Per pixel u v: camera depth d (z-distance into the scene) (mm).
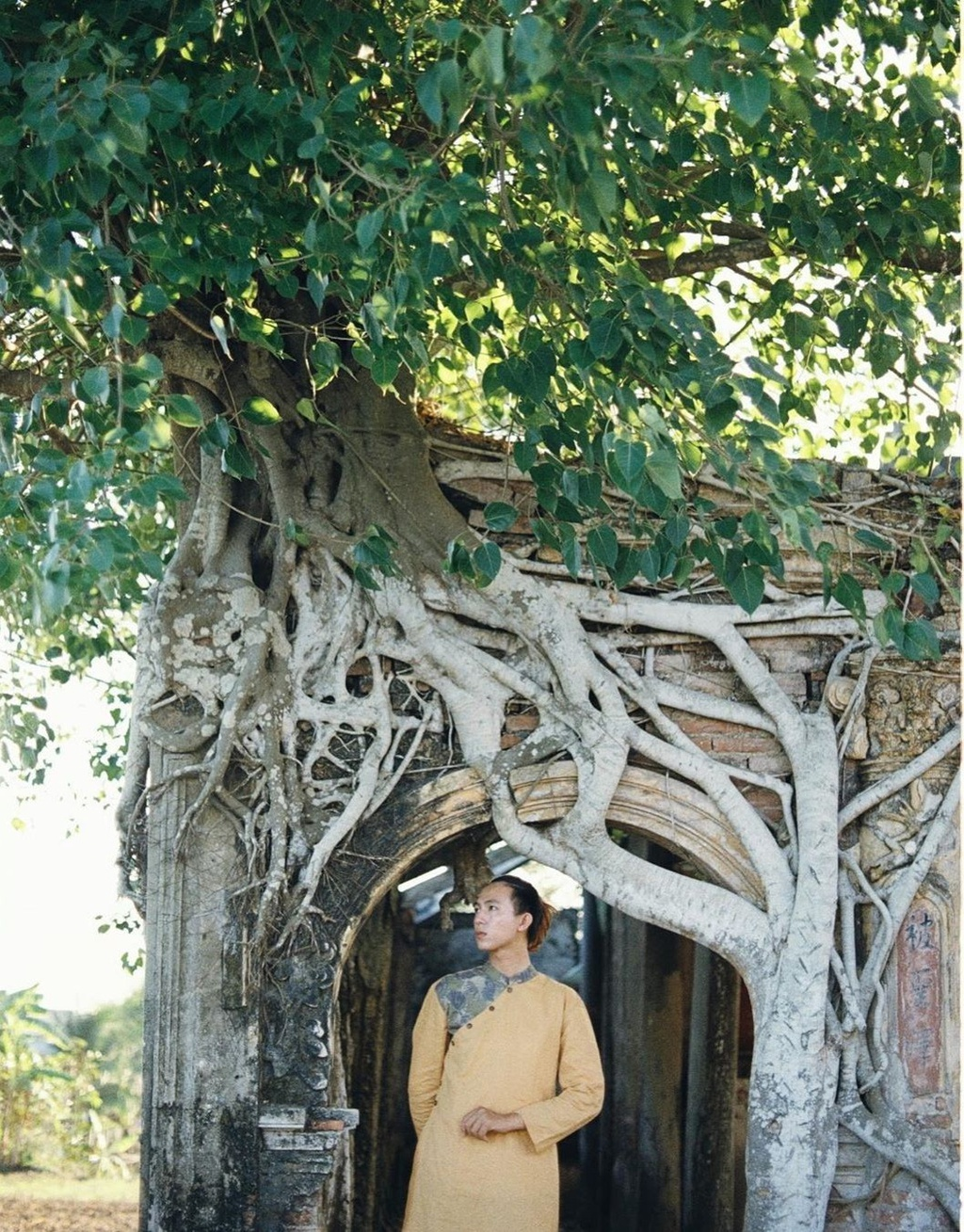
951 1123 6555
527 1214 5383
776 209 6438
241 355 6680
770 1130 6324
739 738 6758
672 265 7332
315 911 6379
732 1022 9375
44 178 4898
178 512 7176
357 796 6410
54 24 5105
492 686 6578
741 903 6551
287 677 6480
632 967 10008
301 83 5809
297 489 6652
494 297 7109
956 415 6789
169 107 4883
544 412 5754
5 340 6812
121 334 5180
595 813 6457
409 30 4957
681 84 4723
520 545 6812
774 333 8242
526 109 4785
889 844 6691
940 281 7016
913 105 5941
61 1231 10117
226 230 5645
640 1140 9641
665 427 5023
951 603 6922
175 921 6352
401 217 4789
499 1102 5453
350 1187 6820
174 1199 6184
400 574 6551
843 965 6570
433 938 12688
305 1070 6324
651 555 5512
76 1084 13086
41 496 5074
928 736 6758
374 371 5402
